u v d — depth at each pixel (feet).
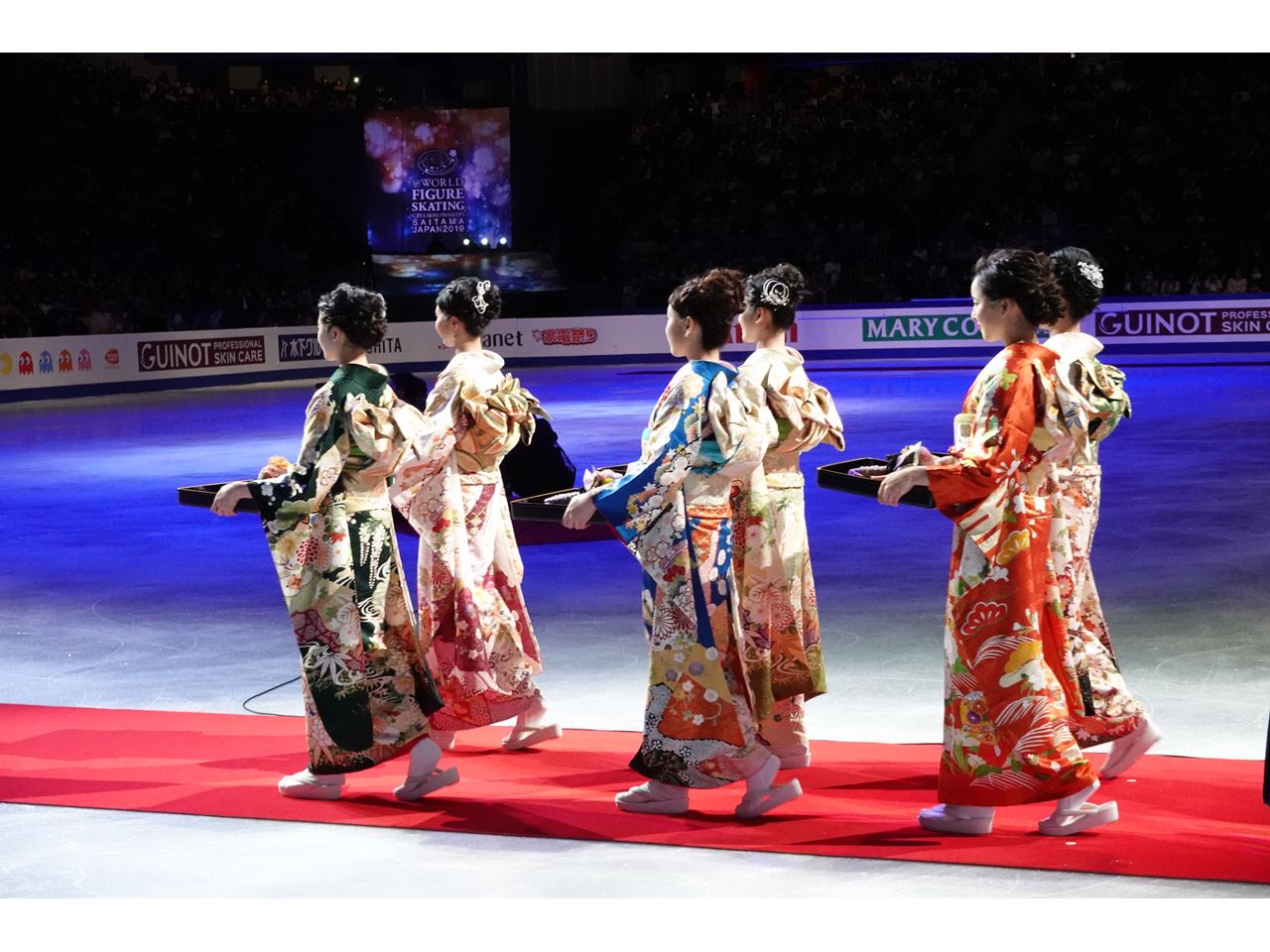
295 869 12.96
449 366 16.63
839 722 17.72
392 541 15.12
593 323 96.48
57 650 22.50
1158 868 12.34
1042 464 13.33
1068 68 107.86
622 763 16.29
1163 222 97.04
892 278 98.68
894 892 12.00
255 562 30.04
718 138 108.68
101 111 96.73
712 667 14.02
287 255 100.63
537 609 24.85
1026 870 12.44
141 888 12.54
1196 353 84.07
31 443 54.44
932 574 26.84
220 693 19.70
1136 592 24.49
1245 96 101.19
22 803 14.97
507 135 100.53
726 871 12.65
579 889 12.30
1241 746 16.16
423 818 14.37
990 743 13.16
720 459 13.97
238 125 104.94
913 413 58.08
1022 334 13.43
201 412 67.72
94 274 89.61
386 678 14.94
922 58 112.27
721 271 14.19
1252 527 30.55
